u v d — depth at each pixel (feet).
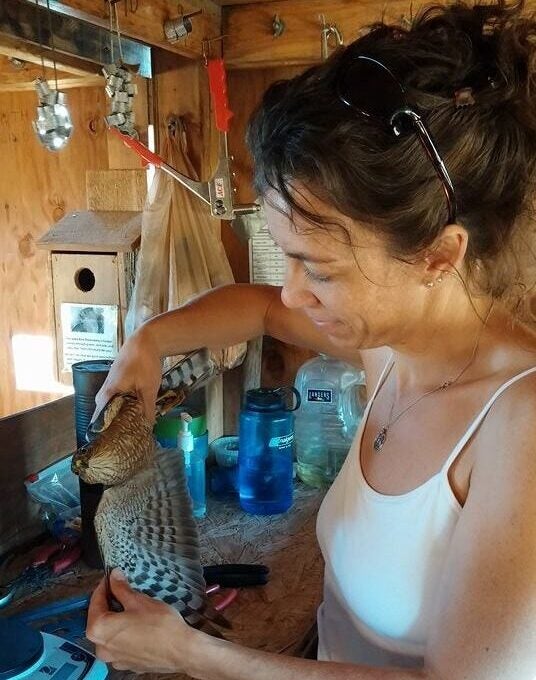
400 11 4.45
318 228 1.88
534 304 2.18
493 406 2.02
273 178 1.89
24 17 3.84
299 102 1.82
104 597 2.35
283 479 4.68
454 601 1.82
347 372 5.02
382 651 2.36
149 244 4.69
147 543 2.53
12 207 5.93
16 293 6.13
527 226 1.98
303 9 4.67
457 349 2.23
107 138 5.46
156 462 2.66
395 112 1.71
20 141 5.76
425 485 2.16
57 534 4.09
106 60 4.53
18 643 2.88
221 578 3.79
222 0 4.72
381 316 2.06
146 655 2.22
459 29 1.87
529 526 1.74
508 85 1.80
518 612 1.71
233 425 5.52
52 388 6.25
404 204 1.77
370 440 2.60
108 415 2.68
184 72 4.93
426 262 1.94
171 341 3.19
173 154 5.00
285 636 3.42
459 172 1.80
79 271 4.99
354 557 2.42
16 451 3.99
